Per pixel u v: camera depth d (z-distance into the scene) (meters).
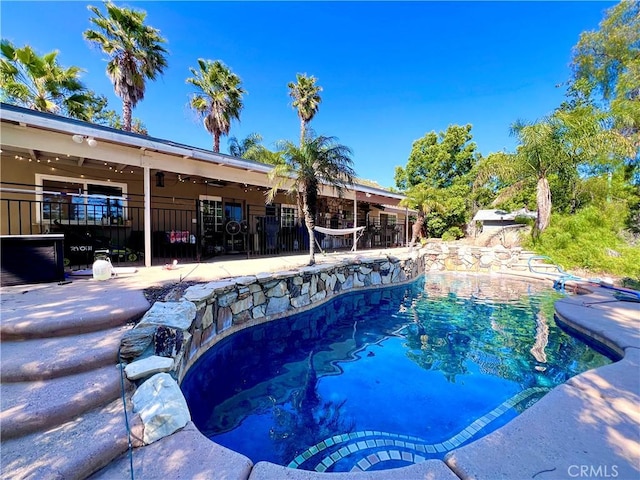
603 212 11.30
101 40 12.31
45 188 7.84
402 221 21.02
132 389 2.36
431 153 22.61
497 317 6.14
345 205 15.81
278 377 3.69
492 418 2.89
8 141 5.13
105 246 7.43
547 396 2.49
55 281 4.65
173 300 3.57
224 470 1.66
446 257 12.45
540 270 10.45
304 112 20.72
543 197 11.38
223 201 11.27
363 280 8.34
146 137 6.59
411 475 1.63
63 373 2.34
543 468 1.69
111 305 3.35
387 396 3.28
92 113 17.14
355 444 2.52
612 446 1.89
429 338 5.02
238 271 5.95
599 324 4.60
